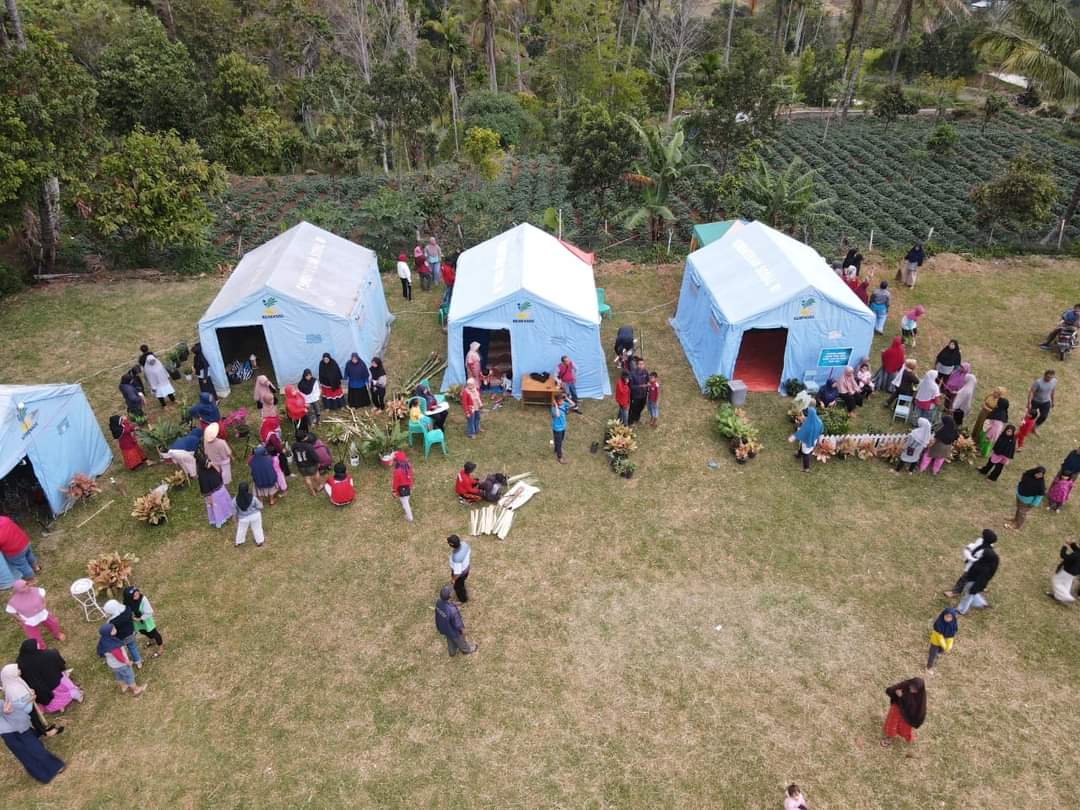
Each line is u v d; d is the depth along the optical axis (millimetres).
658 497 16062
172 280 26672
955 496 15984
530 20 67250
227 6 49500
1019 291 25000
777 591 13664
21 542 13695
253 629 13031
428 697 11789
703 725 11289
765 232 21703
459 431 18328
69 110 23188
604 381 19625
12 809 10289
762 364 21047
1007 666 12148
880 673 12070
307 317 18797
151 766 10836
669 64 49125
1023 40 26625
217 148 34156
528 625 13023
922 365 20797
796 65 53750
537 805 10234
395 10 52625
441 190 33938
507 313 18469
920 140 41188
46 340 22609
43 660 10969
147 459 17469
